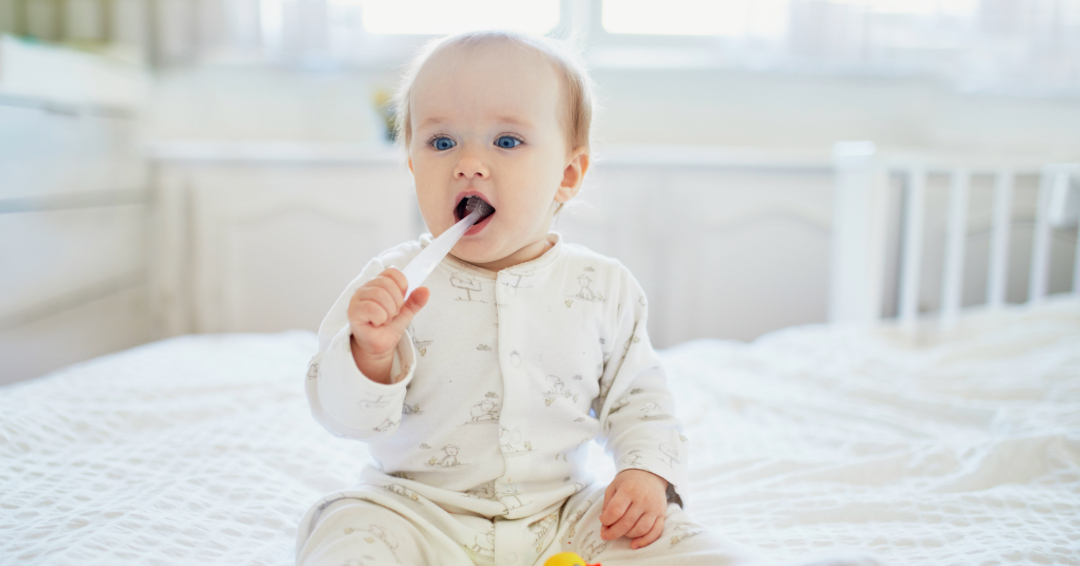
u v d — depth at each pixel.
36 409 0.94
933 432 1.03
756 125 2.35
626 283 0.76
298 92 2.29
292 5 2.14
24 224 1.49
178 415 1.01
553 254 0.73
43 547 0.63
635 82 2.33
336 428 0.64
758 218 2.09
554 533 0.68
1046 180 1.67
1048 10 2.14
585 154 0.75
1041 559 0.64
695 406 1.13
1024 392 1.17
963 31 2.16
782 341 1.53
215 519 0.72
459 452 0.68
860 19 2.17
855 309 1.69
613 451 0.73
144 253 2.05
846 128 2.36
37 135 1.54
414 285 0.61
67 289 1.66
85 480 0.79
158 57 2.24
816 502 0.79
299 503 0.78
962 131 2.35
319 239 2.04
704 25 2.34
